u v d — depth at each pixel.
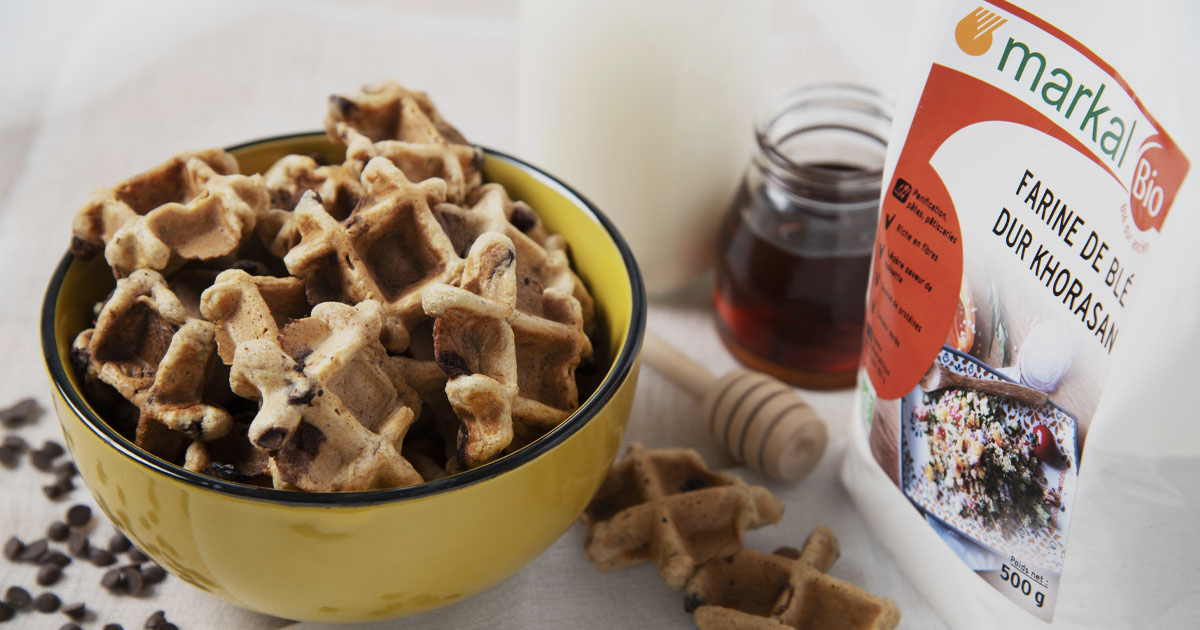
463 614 0.77
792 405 0.81
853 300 0.83
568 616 0.77
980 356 0.73
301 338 0.69
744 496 0.78
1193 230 0.67
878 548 0.80
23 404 0.82
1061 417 0.71
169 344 0.72
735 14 0.83
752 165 0.85
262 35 1.01
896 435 0.77
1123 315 0.69
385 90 0.78
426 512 0.69
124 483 0.70
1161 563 0.70
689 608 0.77
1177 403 0.68
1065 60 0.69
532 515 0.71
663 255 0.88
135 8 1.01
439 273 0.73
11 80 0.96
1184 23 0.66
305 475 0.69
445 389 0.70
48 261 0.87
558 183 0.78
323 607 0.72
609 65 0.83
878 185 0.82
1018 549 0.73
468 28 1.03
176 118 0.95
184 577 0.73
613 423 0.72
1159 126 0.67
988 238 0.72
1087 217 0.69
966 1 0.71
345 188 0.75
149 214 0.73
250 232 0.73
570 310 0.74
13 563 0.78
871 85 0.99
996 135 0.71
